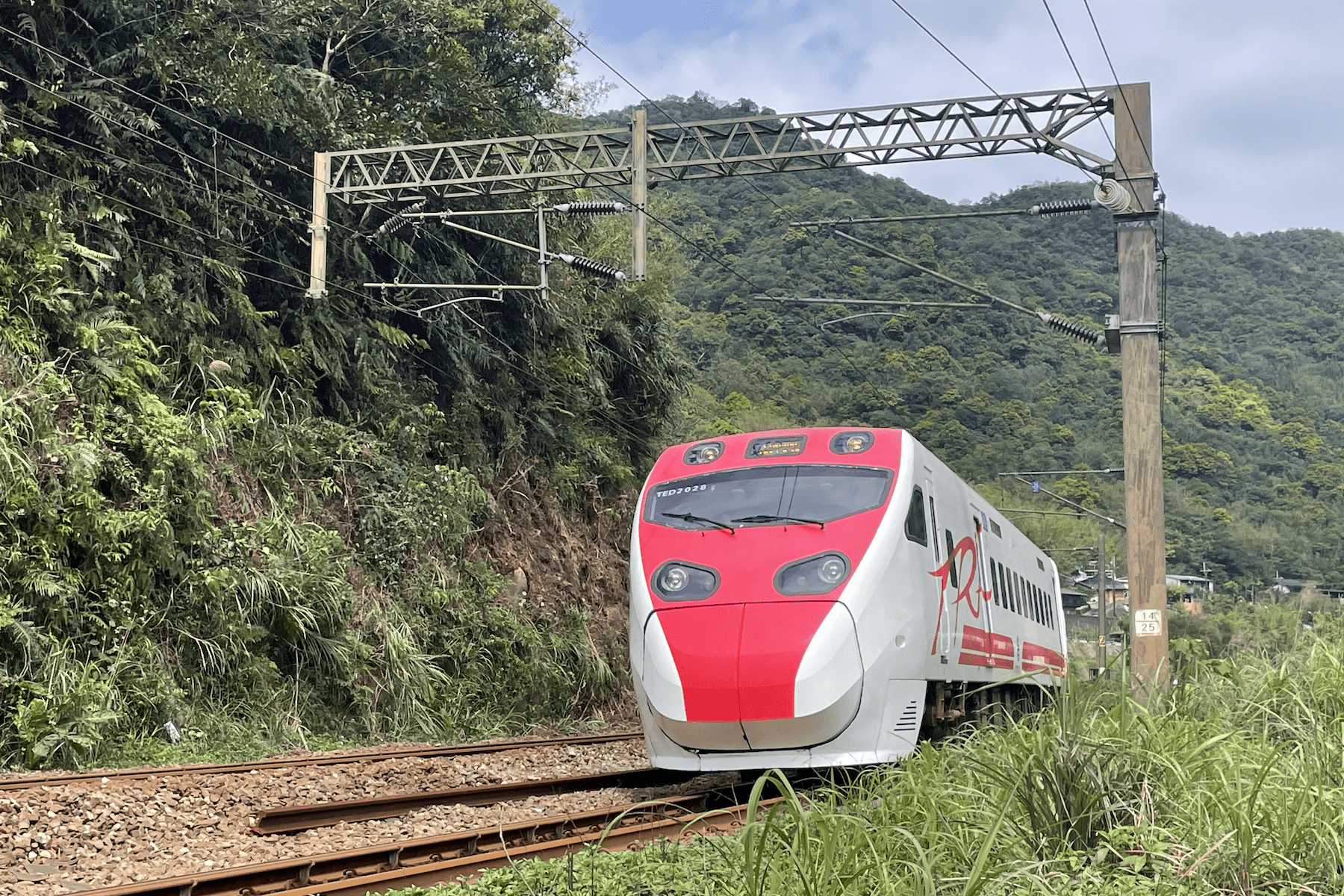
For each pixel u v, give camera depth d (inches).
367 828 299.0
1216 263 3991.1
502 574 782.5
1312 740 277.4
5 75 554.3
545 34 896.3
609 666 844.6
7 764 394.9
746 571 357.1
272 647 552.7
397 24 763.4
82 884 233.3
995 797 239.8
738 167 595.8
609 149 609.9
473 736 632.4
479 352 812.0
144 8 602.9
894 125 573.3
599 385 939.3
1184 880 200.2
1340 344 3472.0
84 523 458.0
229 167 638.5
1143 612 541.0
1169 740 265.1
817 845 198.1
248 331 635.5
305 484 631.2
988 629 498.3
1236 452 2659.9
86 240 559.5
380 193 658.2
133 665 459.2
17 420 450.3
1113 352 596.7
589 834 288.0
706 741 342.3
